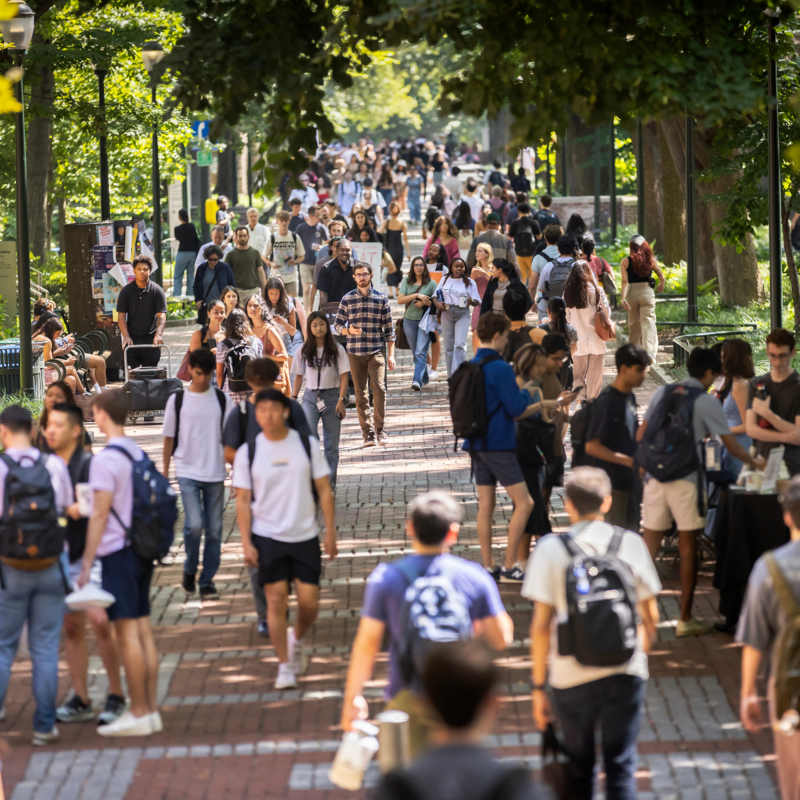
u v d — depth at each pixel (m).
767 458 29.73
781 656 17.44
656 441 27.91
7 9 19.58
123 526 23.55
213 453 32.31
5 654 23.25
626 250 105.88
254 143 147.38
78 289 69.06
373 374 49.66
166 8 87.75
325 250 69.81
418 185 166.88
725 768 21.55
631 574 18.11
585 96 29.98
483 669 11.88
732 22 31.84
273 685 26.36
